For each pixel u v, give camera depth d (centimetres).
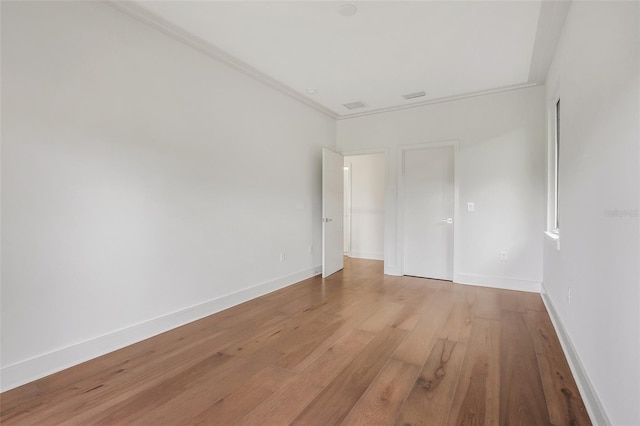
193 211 302
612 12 143
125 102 248
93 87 228
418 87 403
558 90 300
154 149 269
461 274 447
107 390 191
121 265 246
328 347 249
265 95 391
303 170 463
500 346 247
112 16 239
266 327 288
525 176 406
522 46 300
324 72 359
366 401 181
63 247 213
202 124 311
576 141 212
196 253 305
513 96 411
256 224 379
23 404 177
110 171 239
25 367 197
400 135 490
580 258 198
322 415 169
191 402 180
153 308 269
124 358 230
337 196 522
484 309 336
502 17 253
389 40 290
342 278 479
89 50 226
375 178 646
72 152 217
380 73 361
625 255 125
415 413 170
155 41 269
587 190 183
